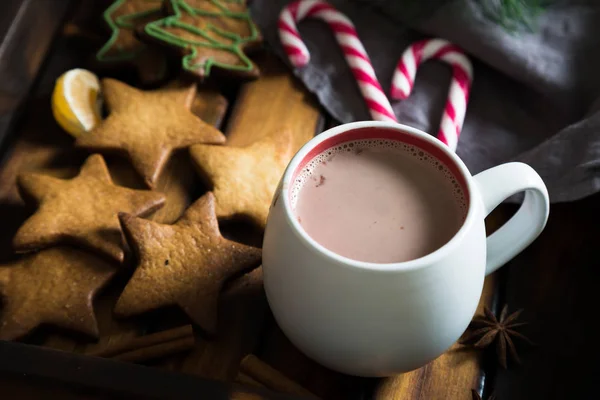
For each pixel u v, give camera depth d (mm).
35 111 548
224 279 465
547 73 552
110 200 492
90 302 462
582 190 500
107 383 389
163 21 562
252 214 494
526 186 414
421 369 453
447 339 413
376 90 550
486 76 577
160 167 516
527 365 459
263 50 584
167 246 468
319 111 563
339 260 381
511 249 440
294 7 583
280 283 406
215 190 498
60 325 454
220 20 577
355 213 416
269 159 517
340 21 580
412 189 423
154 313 463
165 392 386
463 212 410
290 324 417
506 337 460
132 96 541
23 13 526
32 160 527
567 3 575
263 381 435
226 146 529
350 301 387
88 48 582
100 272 472
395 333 396
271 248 409
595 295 481
